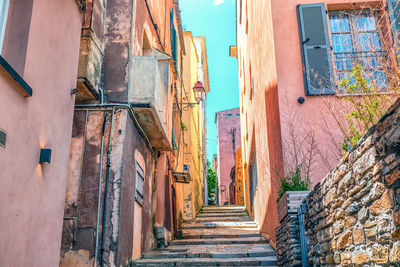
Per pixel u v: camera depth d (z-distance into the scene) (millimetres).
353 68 5242
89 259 5535
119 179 5879
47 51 3736
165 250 7840
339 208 3633
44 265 3525
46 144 3635
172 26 10969
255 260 6703
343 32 7324
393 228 2605
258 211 10734
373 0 7203
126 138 6191
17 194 3100
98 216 5711
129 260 6211
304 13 7352
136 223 6828
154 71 6527
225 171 32906
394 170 2578
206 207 17594
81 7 4637
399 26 6766
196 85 11266
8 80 3008
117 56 6473
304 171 6457
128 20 6629
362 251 3127
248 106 14320
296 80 7070
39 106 3520
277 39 7348
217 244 8695
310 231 4730
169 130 8359
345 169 3443
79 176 5898
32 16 3455
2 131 2908
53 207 3746
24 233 3191
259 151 10203
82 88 5848
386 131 2670
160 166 9258
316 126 6730
